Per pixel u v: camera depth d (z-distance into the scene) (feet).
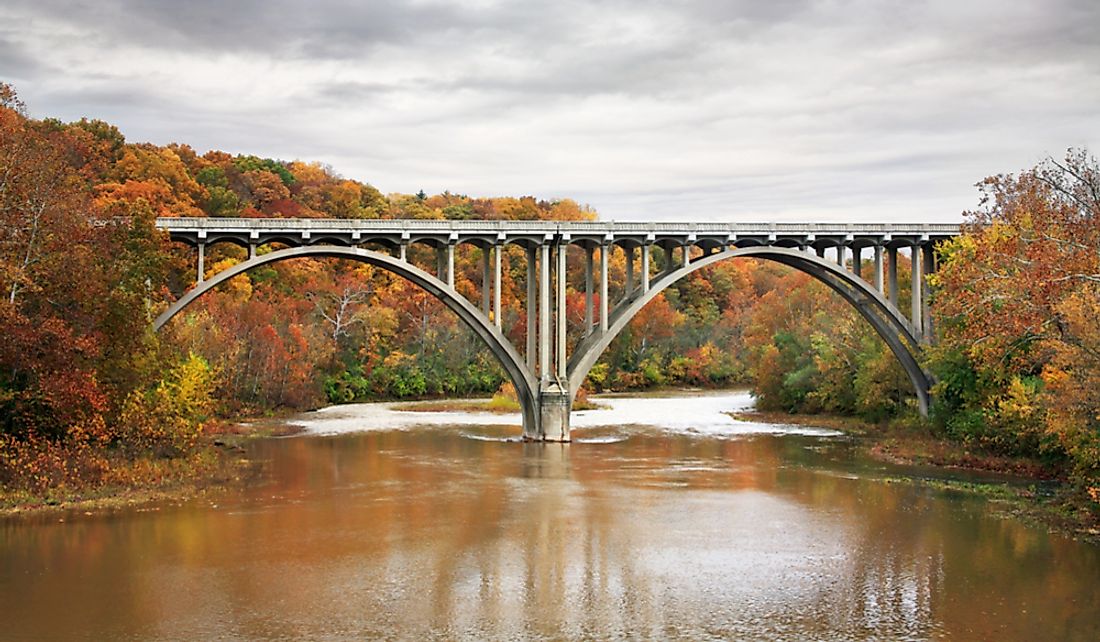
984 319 103.40
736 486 106.83
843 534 81.41
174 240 126.82
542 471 118.21
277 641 53.52
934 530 83.15
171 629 55.21
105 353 101.71
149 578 65.57
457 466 122.52
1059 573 68.49
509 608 59.98
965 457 126.11
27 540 75.87
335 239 132.46
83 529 80.18
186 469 108.06
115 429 105.29
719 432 172.14
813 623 57.36
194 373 118.93
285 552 73.51
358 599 61.52
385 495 99.40
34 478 91.66
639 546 76.74
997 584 65.62
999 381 124.26
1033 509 92.63
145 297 110.52
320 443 151.12
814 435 166.20
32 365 90.94
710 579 67.05
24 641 52.85
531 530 82.43
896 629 56.24
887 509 92.84
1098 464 87.92
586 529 82.99
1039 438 112.27
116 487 97.04
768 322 264.31
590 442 152.66
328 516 87.76
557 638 54.54
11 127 93.91
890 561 72.13
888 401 175.63
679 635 55.16
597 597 62.49
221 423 175.63
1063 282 89.56
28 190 93.40
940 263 153.79
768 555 74.08
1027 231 100.63
